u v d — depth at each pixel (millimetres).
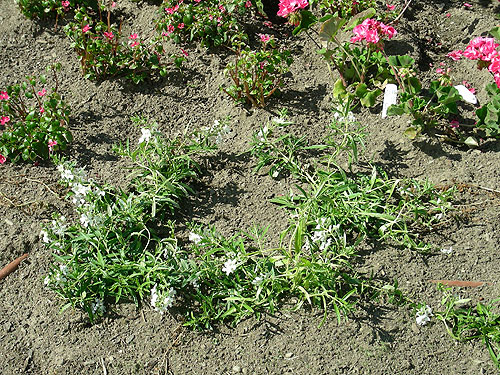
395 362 818
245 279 869
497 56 981
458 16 1281
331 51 1091
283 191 998
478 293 888
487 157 1045
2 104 1062
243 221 961
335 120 1029
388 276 896
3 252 914
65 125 1061
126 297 872
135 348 831
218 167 1029
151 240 928
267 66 1073
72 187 921
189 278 829
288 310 857
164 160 966
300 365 812
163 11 1191
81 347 832
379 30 1033
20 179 1001
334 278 863
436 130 1075
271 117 1091
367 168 1021
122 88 1128
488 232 950
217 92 1134
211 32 1169
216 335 841
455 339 842
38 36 1201
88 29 1092
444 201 948
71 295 856
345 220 937
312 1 1200
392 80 1124
